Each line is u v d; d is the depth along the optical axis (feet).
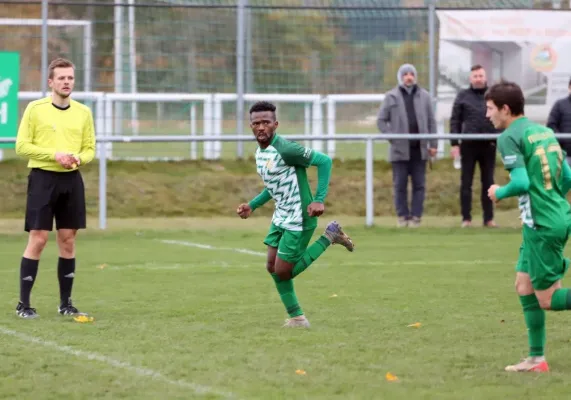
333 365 49.32
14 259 95.71
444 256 98.07
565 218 46.57
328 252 101.55
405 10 151.02
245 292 74.84
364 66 153.48
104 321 62.44
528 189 46.62
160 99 149.69
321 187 58.95
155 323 61.67
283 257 59.11
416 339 56.29
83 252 100.99
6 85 130.31
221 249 103.81
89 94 147.54
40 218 63.93
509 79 146.20
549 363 49.98
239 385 45.06
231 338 56.59
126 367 48.80
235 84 152.25
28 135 64.13
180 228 124.67
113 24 149.18
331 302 70.08
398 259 95.81
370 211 123.13
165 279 82.07
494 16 145.48
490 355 51.85
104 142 119.75
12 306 68.69
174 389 44.32
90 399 42.70
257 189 145.18
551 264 46.62
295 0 153.48
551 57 145.79
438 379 46.26
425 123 122.62
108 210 137.80
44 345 54.49
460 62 146.00
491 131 120.06
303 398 42.70
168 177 145.79
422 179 122.52
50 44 147.43
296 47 152.35
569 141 120.37
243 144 152.76
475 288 76.89
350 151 153.89
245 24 150.51
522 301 48.34
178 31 150.92
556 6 149.89
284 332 58.54
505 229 121.29
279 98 150.61
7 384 45.34
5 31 144.66
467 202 123.44
